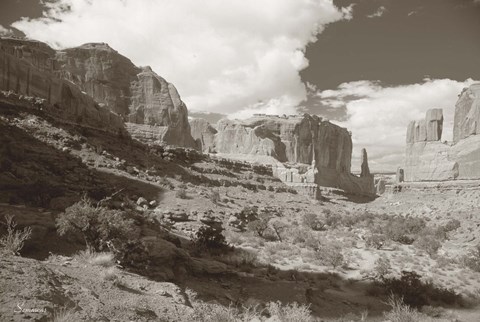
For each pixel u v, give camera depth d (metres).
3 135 37.31
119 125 72.38
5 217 15.88
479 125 117.56
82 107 61.22
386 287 28.52
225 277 24.08
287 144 135.38
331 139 149.62
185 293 16.70
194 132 144.12
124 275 14.79
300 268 31.73
